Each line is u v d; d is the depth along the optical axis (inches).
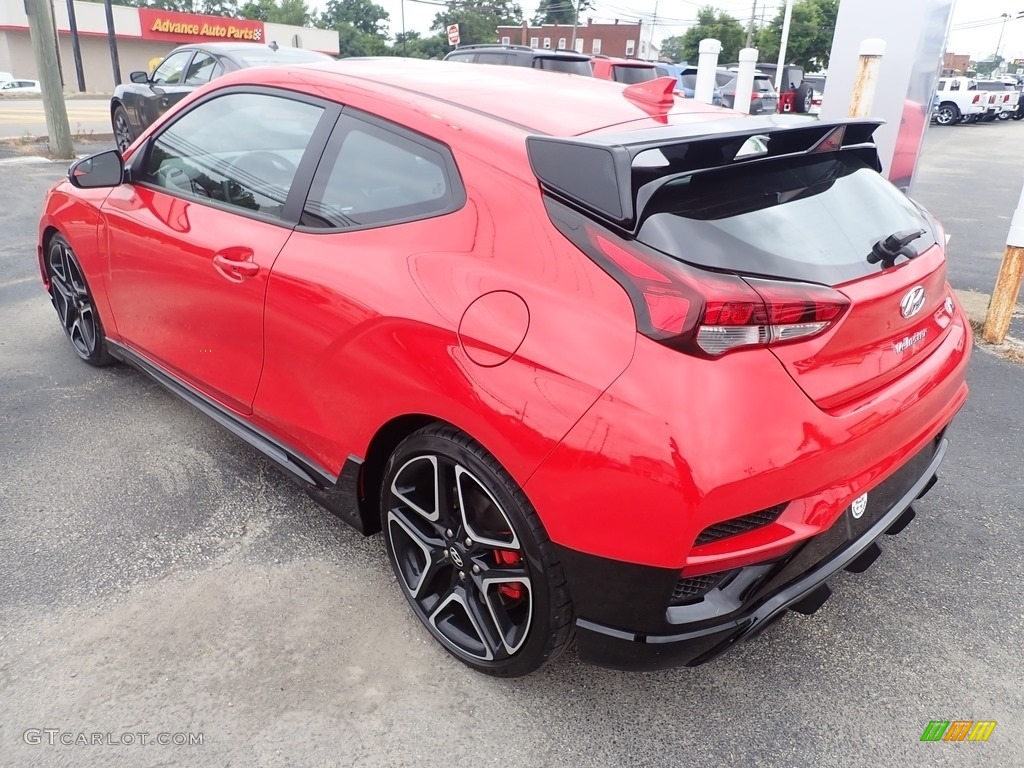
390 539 96.7
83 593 101.3
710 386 68.3
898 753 84.0
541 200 78.9
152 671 89.6
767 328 69.5
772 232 76.0
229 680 89.0
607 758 81.8
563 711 87.4
